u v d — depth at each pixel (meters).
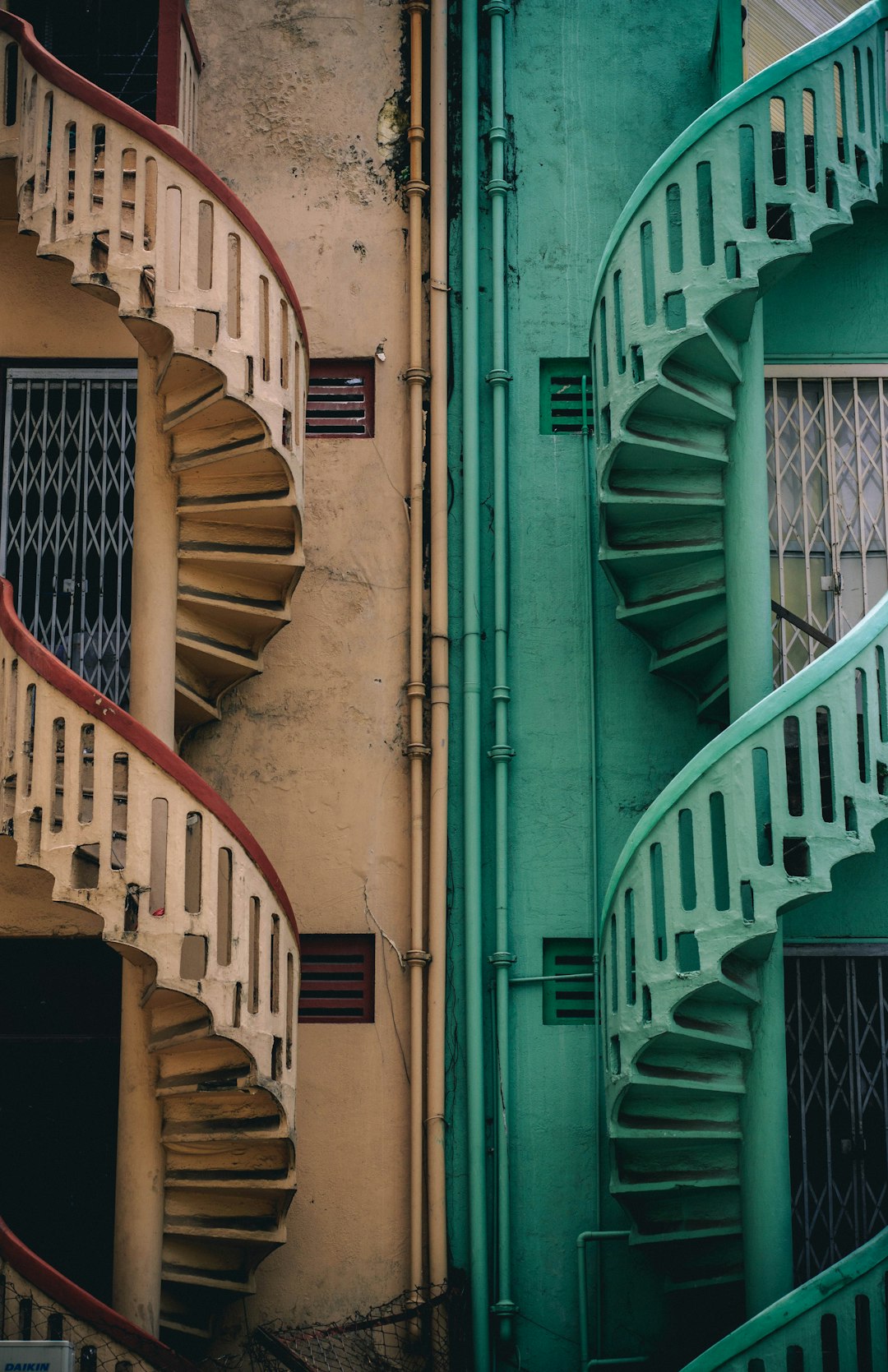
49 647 8.95
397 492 9.14
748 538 8.37
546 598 9.05
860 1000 8.59
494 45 9.66
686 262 8.22
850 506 9.21
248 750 8.80
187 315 8.00
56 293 9.23
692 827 7.63
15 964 8.52
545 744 8.88
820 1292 7.26
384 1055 8.48
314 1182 8.32
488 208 9.53
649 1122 7.79
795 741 8.03
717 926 7.52
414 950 8.53
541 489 9.19
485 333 9.38
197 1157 7.82
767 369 9.30
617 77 9.70
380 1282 8.21
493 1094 8.47
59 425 9.18
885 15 8.73
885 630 7.82
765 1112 7.75
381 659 8.94
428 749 8.77
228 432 8.29
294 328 8.41
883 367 9.34
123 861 7.57
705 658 8.68
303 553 8.51
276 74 9.63
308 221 9.45
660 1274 8.24
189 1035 7.52
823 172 8.38
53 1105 8.33
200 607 8.48
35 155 8.30
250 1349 8.09
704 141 8.32
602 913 8.04
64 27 9.81
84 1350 7.24
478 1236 8.23
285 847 8.70
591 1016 8.59
